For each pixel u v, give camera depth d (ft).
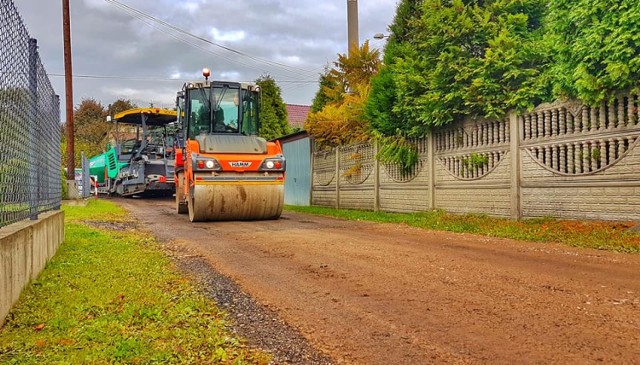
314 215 49.29
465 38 35.45
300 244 26.86
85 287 16.35
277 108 106.42
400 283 17.13
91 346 11.04
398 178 46.93
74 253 23.36
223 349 11.08
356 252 23.84
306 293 16.15
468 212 37.68
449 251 23.65
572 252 22.27
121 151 94.22
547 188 30.81
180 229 35.24
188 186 42.47
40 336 11.66
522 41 33.35
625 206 26.12
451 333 11.92
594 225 26.81
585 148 28.32
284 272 19.48
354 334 12.12
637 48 24.27
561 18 27.61
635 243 22.34
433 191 41.63
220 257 23.11
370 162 51.60
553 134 30.40
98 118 170.91
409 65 39.73
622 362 9.84
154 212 53.42
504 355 10.43
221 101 45.93
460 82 35.32
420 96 38.60
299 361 10.52
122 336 11.72
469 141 37.60
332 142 60.70
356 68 70.54
